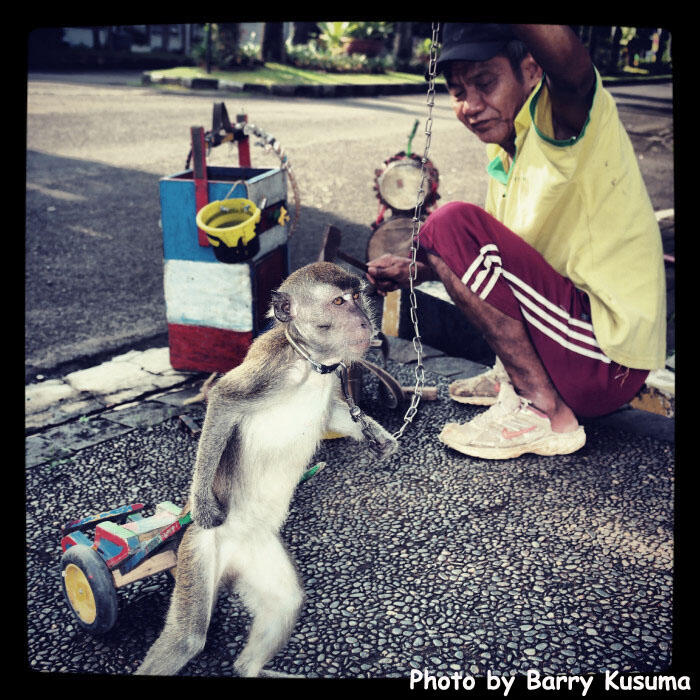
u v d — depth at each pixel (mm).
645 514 3221
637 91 20297
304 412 2510
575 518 3201
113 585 2504
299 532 3125
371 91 18016
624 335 3350
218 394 2391
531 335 3471
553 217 3529
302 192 8461
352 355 2441
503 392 3795
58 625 2660
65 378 4449
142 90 15766
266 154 10172
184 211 4195
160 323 5270
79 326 5180
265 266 4387
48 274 6035
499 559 2951
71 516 3238
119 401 4203
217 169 4602
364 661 2469
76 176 8820
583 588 2787
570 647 2514
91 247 6652
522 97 3492
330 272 2432
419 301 4961
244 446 2504
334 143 11102
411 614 2672
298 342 2432
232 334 4340
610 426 3984
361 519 3211
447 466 3611
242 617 2713
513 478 3506
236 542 2525
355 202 8156
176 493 3396
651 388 4152
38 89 14836
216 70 18125
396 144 11203
